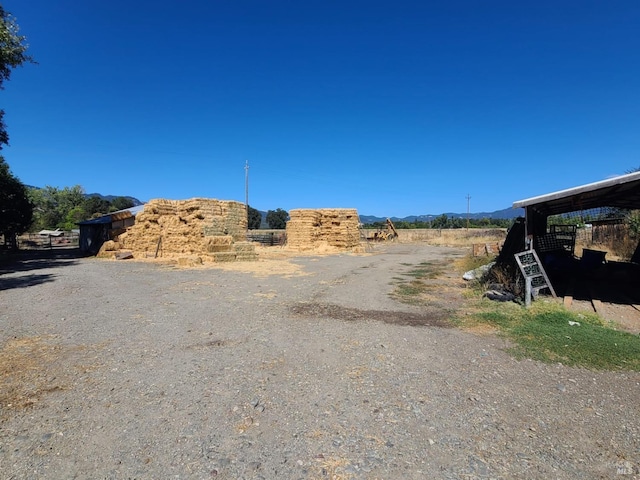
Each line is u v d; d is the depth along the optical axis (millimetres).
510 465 3293
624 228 20406
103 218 30188
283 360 5809
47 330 7363
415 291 11961
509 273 11438
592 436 3752
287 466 3260
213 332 7309
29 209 31875
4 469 3178
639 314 8594
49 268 18375
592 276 13328
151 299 10562
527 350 6242
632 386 4910
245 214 26797
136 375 5199
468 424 3971
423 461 3342
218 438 3686
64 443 3574
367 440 3666
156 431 3799
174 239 24203
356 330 7473
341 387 4859
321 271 17578
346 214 34094
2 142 20578
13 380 4996
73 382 4949
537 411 4254
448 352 6191
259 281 14219
